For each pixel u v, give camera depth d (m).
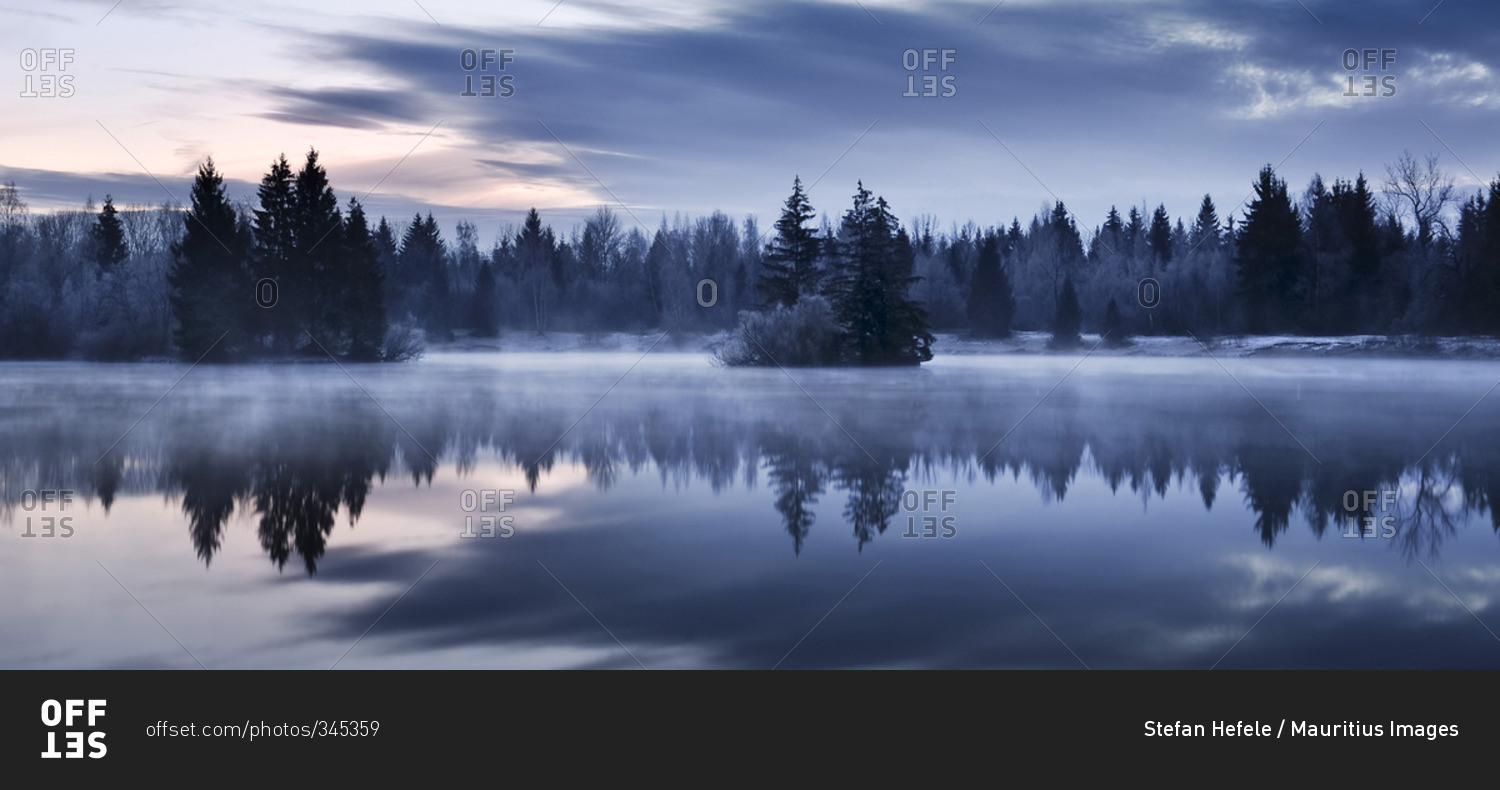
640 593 9.78
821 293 52.06
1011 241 83.75
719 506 13.95
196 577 10.26
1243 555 11.32
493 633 8.70
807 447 19.80
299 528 12.52
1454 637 8.62
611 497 14.56
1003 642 8.54
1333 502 14.34
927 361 58.03
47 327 59.53
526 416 25.98
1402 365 52.41
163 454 18.67
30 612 9.14
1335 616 9.14
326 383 39.81
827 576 10.36
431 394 33.44
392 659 8.17
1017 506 14.08
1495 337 55.31
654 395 32.94
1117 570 10.62
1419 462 18.17
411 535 12.12
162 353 58.34
